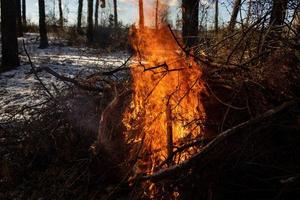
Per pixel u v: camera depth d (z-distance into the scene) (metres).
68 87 5.13
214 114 3.87
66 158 4.18
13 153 4.62
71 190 3.89
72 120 4.55
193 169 3.32
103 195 3.79
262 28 3.92
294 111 3.34
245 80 3.59
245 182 3.50
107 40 20.98
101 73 4.98
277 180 3.38
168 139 3.63
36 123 4.69
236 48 3.98
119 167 3.93
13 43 14.24
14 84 10.73
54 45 22.62
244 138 3.37
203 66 4.13
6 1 14.20
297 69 3.72
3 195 4.05
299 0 3.91
